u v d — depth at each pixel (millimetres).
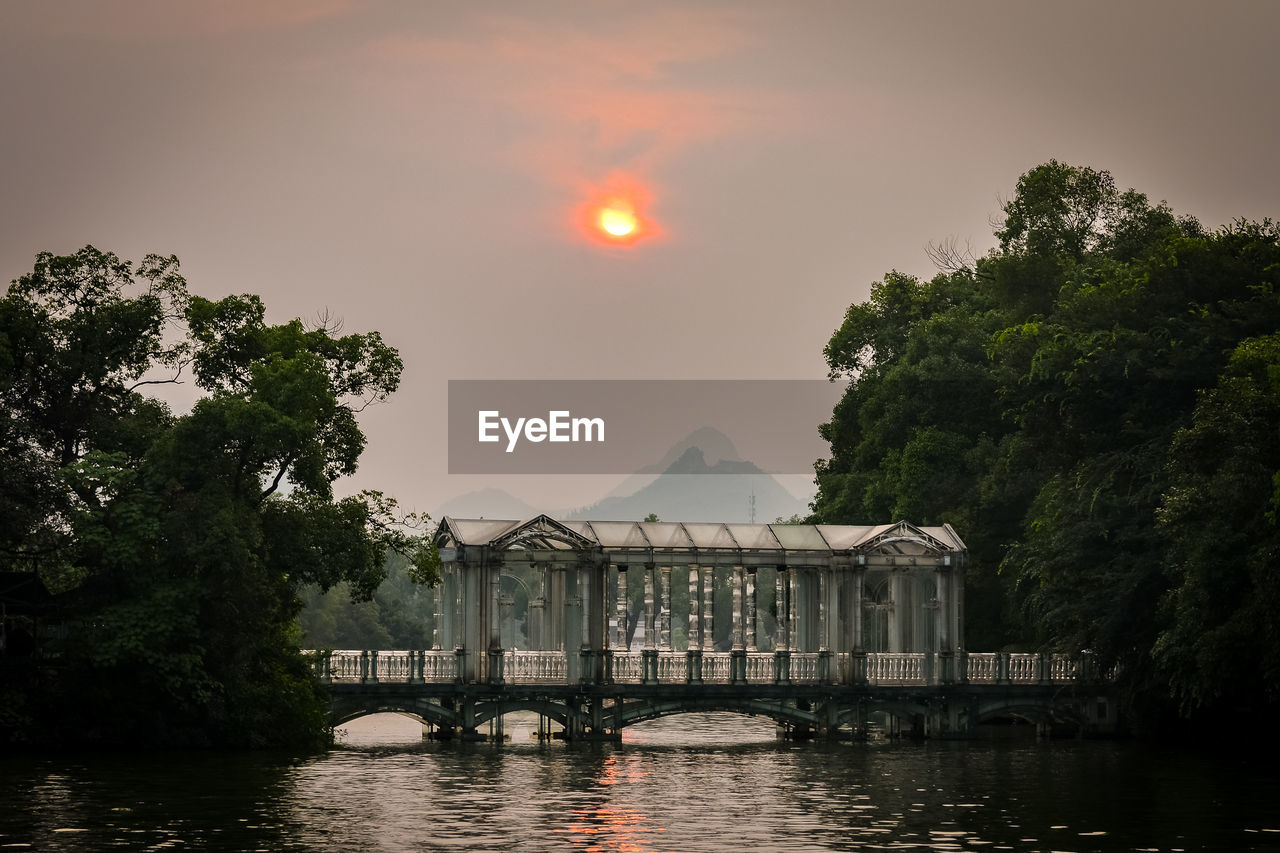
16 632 60000
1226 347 66688
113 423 64125
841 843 35781
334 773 51656
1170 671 64438
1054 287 93750
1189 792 46938
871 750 64500
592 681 67312
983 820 40000
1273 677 56156
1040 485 79875
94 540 57938
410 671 65438
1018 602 78500
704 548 70312
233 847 34562
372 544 66625
